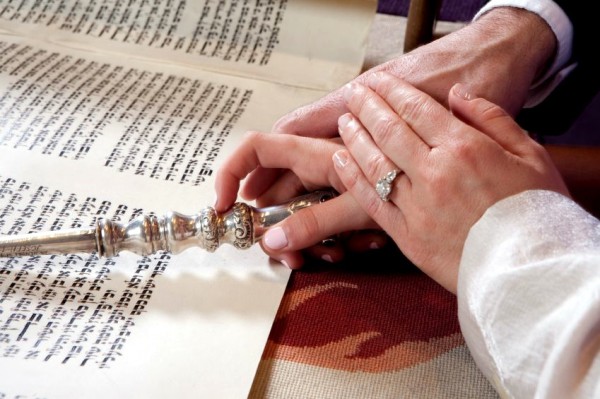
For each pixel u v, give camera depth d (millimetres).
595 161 608
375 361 497
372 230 545
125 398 466
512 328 451
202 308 509
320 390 483
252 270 533
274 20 706
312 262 546
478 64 571
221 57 687
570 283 444
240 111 638
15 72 652
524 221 468
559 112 632
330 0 707
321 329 510
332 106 569
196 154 598
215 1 713
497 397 484
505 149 503
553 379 430
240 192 572
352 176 518
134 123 618
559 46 594
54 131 604
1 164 575
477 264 473
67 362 478
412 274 544
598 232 466
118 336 491
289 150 545
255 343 494
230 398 471
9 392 464
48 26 698
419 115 502
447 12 772
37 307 501
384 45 727
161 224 520
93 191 565
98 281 517
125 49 688
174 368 480
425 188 490
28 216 546
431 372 494
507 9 597
